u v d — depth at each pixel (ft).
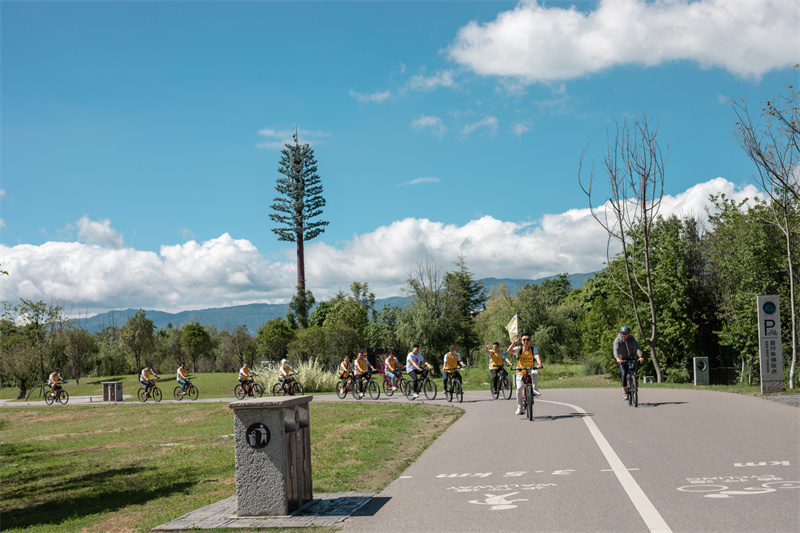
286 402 21.20
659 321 113.29
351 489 25.25
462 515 19.67
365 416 60.03
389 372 84.79
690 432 33.22
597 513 18.70
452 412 56.90
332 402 83.61
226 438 56.18
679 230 124.26
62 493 36.78
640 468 24.82
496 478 25.07
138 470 42.24
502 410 55.06
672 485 21.68
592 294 217.15
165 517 24.07
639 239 116.37
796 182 81.00
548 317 193.57
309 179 359.66
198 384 172.35
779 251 101.09
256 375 127.85
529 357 45.75
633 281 117.60
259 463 21.31
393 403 74.74
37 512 31.86
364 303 349.82
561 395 68.85
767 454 26.18
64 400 139.33
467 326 243.81
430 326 201.36
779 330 54.34
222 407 94.07
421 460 30.89
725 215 110.01
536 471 25.76
